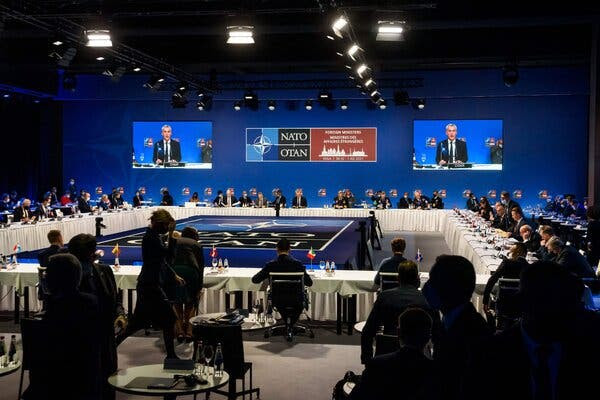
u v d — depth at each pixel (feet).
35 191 86.94
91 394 12.85
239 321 23.22
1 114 82.02
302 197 81.76
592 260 39.42
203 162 88.94
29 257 37.73
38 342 12.80
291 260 28.25
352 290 29.81
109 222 68.28
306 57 70.85
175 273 24.07
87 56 72.49
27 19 43.19
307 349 27.53
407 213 79.25
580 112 82.07
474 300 29.63
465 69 82.28
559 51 65.36
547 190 83.05
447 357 9.46
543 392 6.47
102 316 17.22
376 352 17.26
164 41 68.28
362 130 86.33
